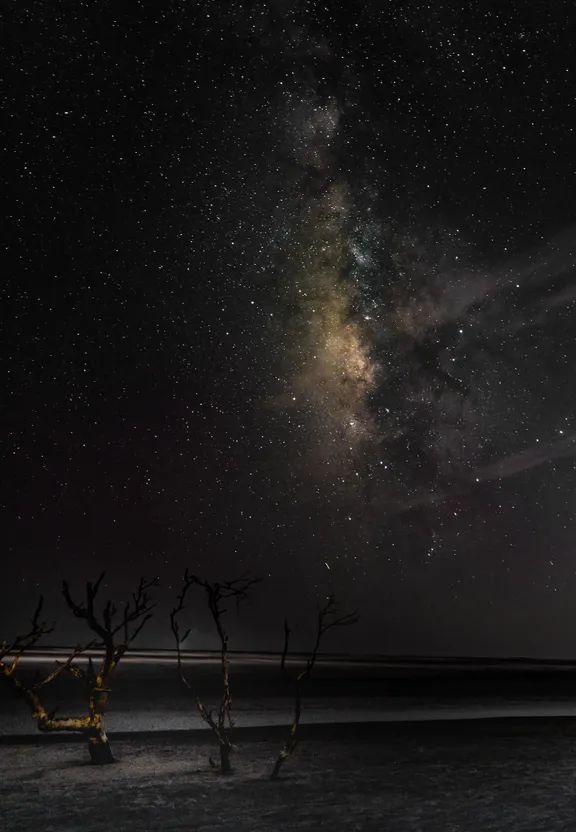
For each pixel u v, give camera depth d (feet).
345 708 53.21
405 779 31.99
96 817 25.23
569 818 25.26
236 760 36.04
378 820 24.88
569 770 34.47
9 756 36.58
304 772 33.37
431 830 23.57
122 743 39.81
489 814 25.80
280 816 25.39
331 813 25.84
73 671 36.06
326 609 35.42
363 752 38.47
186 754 37.40
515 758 37.45
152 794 28.78
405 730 45.75
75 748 38.70
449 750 39.58
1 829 23.70
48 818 25.12
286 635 34.04
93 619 35.94
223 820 24.84
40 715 34.55
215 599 35.78
